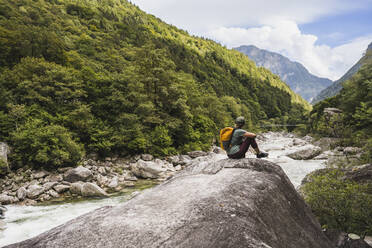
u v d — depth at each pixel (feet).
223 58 613.93
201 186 9.19
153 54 99.19
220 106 158.92
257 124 320.09
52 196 41.32
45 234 6.61
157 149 82.94
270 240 6.70
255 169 10.94
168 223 6.39
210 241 5.55
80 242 5.84
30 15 237.45
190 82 144.97
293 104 526.57
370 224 16.44
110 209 8.16
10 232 26.48
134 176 58.08
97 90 89.61
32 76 74.38
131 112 89.71
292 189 11.19
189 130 104.42
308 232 9.87
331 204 18.06
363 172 23.17
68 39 208.64
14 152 55.67
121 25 362.12
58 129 59.72
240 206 7.23
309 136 160.25
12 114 60.44
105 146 71.56
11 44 91.25
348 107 122.11
